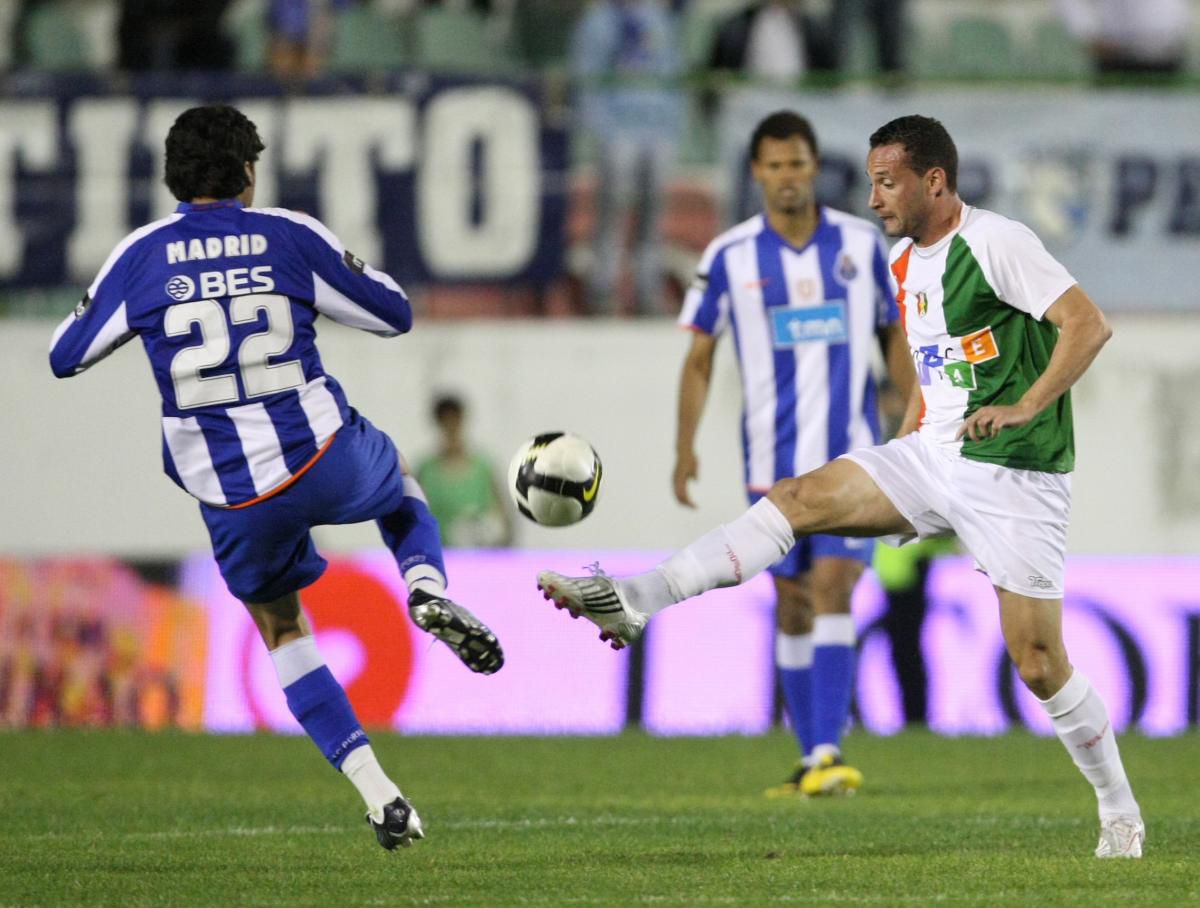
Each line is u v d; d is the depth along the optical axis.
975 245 18.12
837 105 41.16
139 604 39.16
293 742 35.25
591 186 41.88
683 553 17.88
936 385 18.72
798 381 27.62
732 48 48.09
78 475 42.16
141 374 42.25
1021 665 18.36
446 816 23.50
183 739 35.84
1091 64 52.12
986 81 41.53
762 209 41.81
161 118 41.56
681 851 19.64
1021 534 18.05
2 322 41.91
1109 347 41.50
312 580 18.14
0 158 41.59
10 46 50.69
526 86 41.81
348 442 17.52
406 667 38.44
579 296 42.06
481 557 38.91
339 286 17.69
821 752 26.42
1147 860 18.48
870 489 18.47
